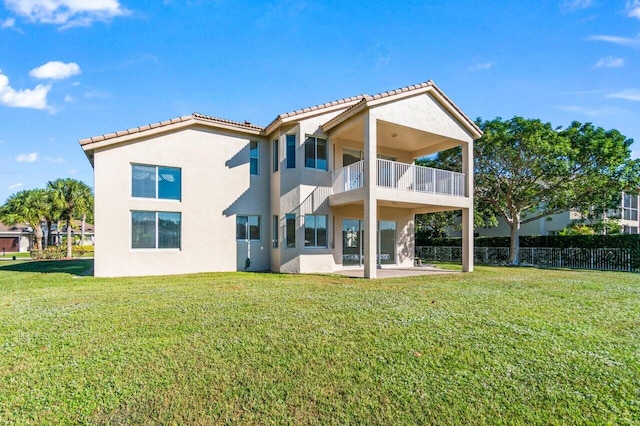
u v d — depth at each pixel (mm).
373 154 13172
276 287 10203
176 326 5832
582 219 22156
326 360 4383
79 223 44312
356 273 14719
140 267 13555
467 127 16234
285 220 15180
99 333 5426
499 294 9172
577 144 18359
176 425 3031
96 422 3062
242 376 3926
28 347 4793
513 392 3613
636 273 15820
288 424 3064
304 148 15305
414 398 3480
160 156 14086
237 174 15820
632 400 3469
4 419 3094
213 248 15125
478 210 24984
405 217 18781
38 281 11547
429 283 11344
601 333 5605
